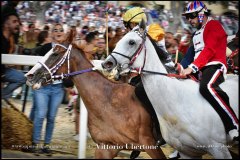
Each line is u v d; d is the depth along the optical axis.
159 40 8.70
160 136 8.57
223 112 7.89
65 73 8.75
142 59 8.13
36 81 8.61
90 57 9.20
